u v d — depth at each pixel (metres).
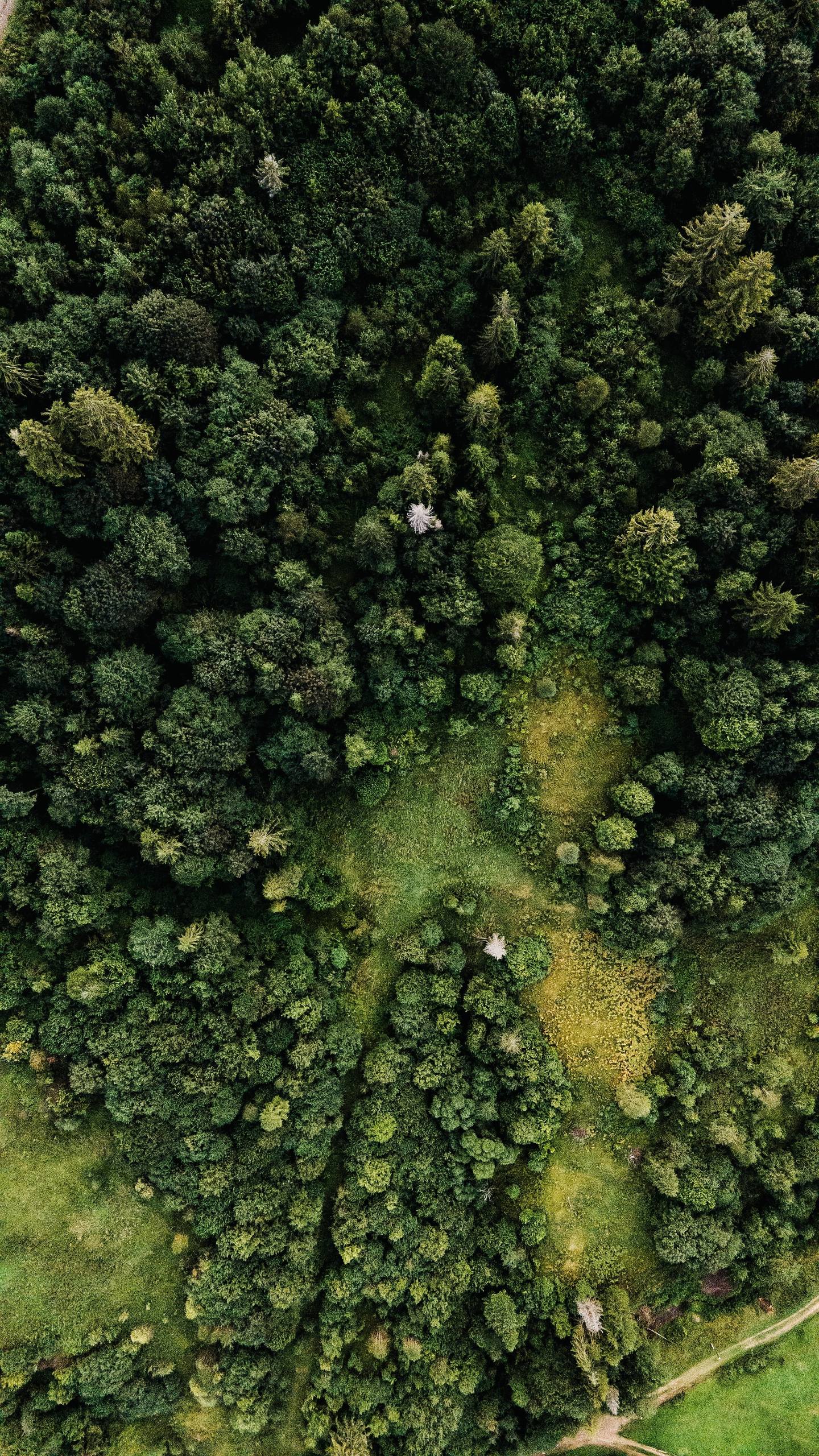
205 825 41.03
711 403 41.16
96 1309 43.00
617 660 44.72
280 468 39.81
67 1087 41.31
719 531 40.09
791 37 36.97
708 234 36.59
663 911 44.19
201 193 36.34
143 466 37.50
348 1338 45.72
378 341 40.12
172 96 34.88
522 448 42.97
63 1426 41.91
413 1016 45.94
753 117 37.59
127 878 42.78
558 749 45.59
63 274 35.59
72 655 39.66
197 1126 42.09
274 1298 43.38
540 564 42.09
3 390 34.75
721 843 44.00
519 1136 45.75
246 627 40.81
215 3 35.50
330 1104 44.66
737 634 42.69
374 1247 45.44
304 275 38.69
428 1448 44.97
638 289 41.78
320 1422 44.91
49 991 40.94
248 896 44.09
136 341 36.50
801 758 41.41
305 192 37.66
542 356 40.72
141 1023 41.31
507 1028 46.34
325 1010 45.19
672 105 37.50
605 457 42.06
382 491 41.03
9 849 39.75
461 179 38.78
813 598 41.09
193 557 41.31
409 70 36.91
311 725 43.22
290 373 39.31
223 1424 45.31
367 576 42.81
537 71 37.81
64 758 39.34
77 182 35.28
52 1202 42.28
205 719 40.53
